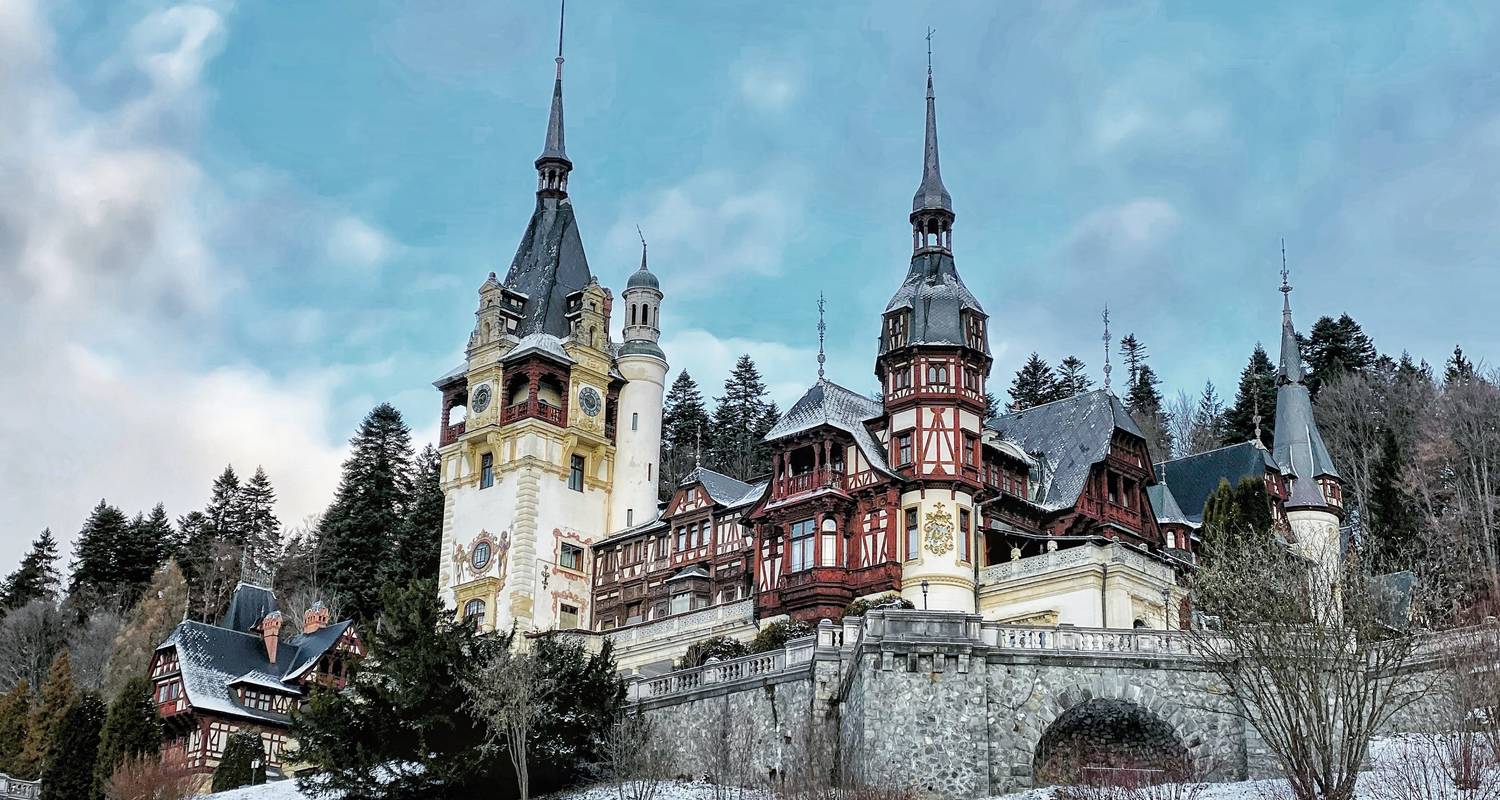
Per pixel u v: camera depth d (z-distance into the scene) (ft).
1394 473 281.33
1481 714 128.67
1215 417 398.83
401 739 159.84
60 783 211.41
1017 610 221.05
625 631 251.60
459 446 290.97
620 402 298.35
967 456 231.50
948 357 234.58
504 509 280.72
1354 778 121.80
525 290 306.14
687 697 165.78
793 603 229.04
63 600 367.66
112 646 323.98
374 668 162.20
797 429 239.09
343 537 343.67
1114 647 143.95
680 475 392.68
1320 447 285.02
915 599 222.89
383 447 366.63
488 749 155.02
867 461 232.73
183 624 273.95
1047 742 141.79
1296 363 292.81
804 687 154.71
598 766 159.84
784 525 237.04
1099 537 223.30
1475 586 207.41
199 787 230.89
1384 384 338.34
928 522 226.79
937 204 248.32
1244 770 138.41
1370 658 138.00
